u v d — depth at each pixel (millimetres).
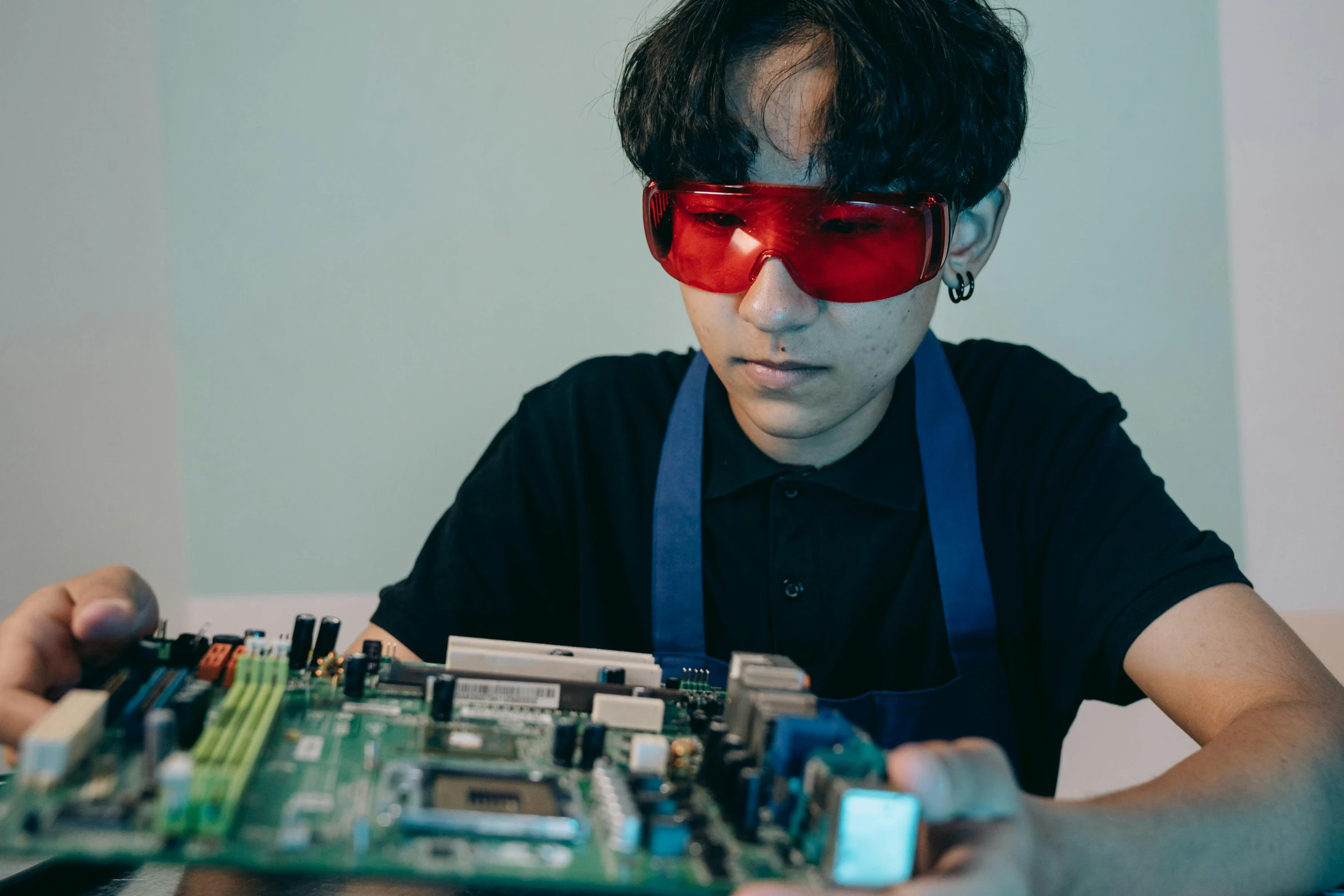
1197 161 2281
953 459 1438
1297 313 2299
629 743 926
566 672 1047
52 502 2287
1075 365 2312
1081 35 2252
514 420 1691
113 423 2299
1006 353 1613
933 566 1433
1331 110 2262
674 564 1451
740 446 1441
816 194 1063
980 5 1231
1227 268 2293
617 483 1565
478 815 714
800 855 730
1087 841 822
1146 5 2250
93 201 2285
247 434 2318
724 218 1101
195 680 944
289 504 2324
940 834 741
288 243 2305
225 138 2293
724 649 1461
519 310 2314
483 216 2299
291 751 841
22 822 666
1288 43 2256
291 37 2279
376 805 742
